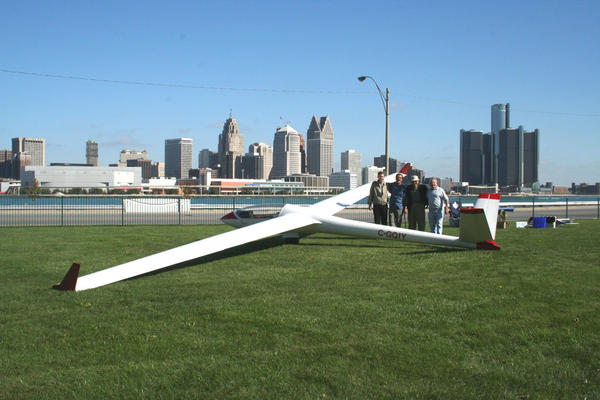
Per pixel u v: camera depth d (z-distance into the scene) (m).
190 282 7.11
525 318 5.11
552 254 9.52
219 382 3.59
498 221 15.89
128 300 6.04
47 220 22.56
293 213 12.08
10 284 7.02
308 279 7.29
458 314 5.28
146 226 17.81
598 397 3.31
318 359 4.01
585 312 5.30
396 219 12.68
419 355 4.08
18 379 3.67
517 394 3.37
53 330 4.84
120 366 3.92
